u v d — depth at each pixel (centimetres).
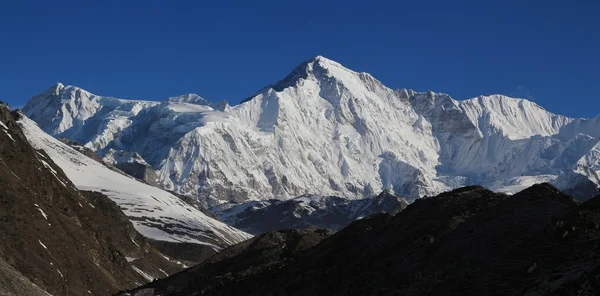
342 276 10650
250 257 14050
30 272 13912
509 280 8200
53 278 14462
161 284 14050
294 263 12262
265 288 11819
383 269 10106
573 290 6981
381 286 9656
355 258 11200
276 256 13675
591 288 6781
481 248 9281
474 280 8456
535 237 8806
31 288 10569
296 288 11050
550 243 8575
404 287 9275
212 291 12438
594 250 8044
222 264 14150
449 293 8462
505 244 9169
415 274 9425
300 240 14038
